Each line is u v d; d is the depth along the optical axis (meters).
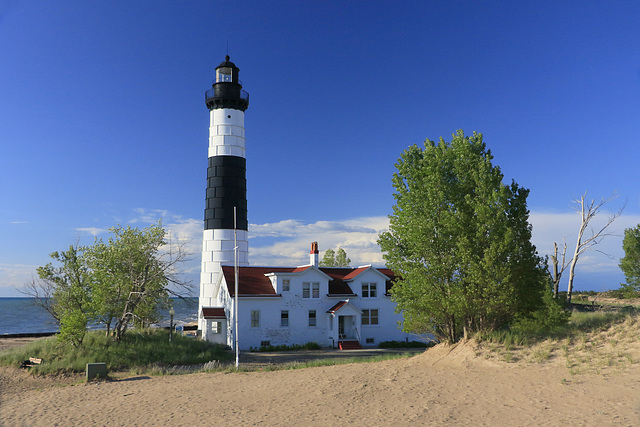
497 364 18.33
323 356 36.94
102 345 33.31
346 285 47.31
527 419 12.30
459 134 24.09
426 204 22.80
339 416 14.46
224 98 50.47
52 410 18.52
